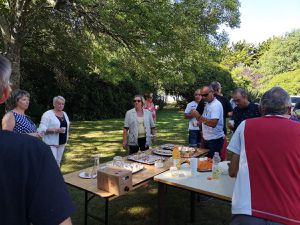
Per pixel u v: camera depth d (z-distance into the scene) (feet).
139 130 16.08
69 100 46.14
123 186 9.13
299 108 10.39
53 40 33.22
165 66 26.22
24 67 41.32
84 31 27.37
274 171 6.02
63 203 2.88
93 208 13.32
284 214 5.74
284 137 6.20
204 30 26.30
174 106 71.97
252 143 6.43
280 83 92.07
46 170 2.90
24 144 2.92
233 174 7.15
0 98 3.07
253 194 6.06
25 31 26.68
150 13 19.98
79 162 20.98
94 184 9.89
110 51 28.40
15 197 2.76
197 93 20.07
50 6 26.21
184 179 9.68
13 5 25.39
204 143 15.49
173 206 13.79
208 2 25.70
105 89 48.55
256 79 108.78
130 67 30.19
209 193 8.55
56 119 14.21
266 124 6.52
